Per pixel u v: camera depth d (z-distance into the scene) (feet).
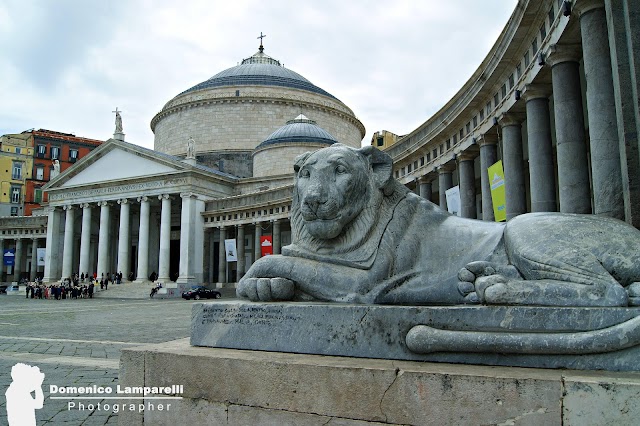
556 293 13.03
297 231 18.74
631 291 12.81
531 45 59.72
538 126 59.62
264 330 15.83
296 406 13.50
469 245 16.87
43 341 47.03
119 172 188.85
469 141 83.41
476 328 13.30
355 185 17.06
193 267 174.70
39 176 278.67
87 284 174.50
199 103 230.07
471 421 11.74
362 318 14.47
